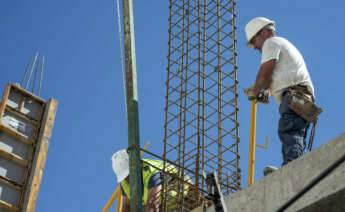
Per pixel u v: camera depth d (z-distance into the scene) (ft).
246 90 21.47
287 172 16.06
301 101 19.67
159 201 23.93
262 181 16.66
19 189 23.16
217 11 25.61
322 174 12.02
